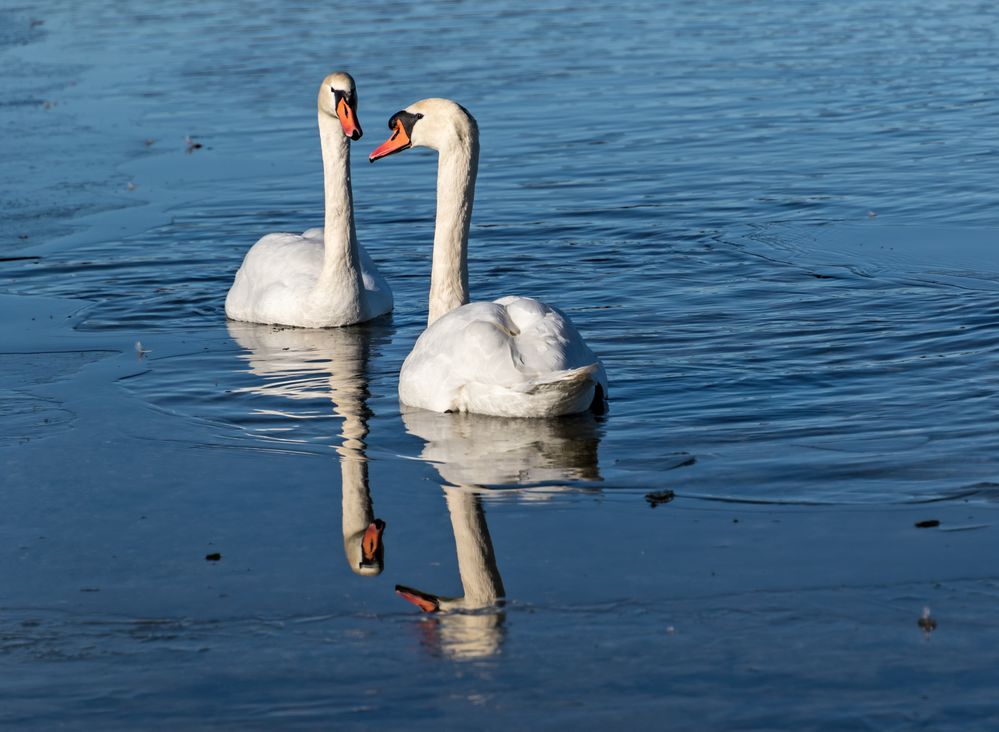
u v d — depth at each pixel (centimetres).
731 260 1866
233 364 1485
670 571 915
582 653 807
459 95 3200
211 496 1082
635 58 3712
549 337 1245
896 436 1178
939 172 2355
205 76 3553
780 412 1256
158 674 801
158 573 943
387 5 5028
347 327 1659
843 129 2750
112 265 1953
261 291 1683
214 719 748
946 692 750
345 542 986
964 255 1847
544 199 2269
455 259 1425
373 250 2030
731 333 1528
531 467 1127
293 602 891
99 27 4575
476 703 755
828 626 830
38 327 1650
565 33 4197
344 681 786
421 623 855
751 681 769
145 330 1641
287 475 1124
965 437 1169
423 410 1288
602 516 1017
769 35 4084
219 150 2734
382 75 3462
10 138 2888
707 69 3509
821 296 1673
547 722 733
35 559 972
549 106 3070
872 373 1365
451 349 1266
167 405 1329
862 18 4384
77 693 781
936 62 3497
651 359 1441
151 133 2906
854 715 729
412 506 1048
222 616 875
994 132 2661
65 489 1106
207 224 2184
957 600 858
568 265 1867
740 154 2561
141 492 1096
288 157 2666
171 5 5147
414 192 2384
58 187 2452
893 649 799
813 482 1075
